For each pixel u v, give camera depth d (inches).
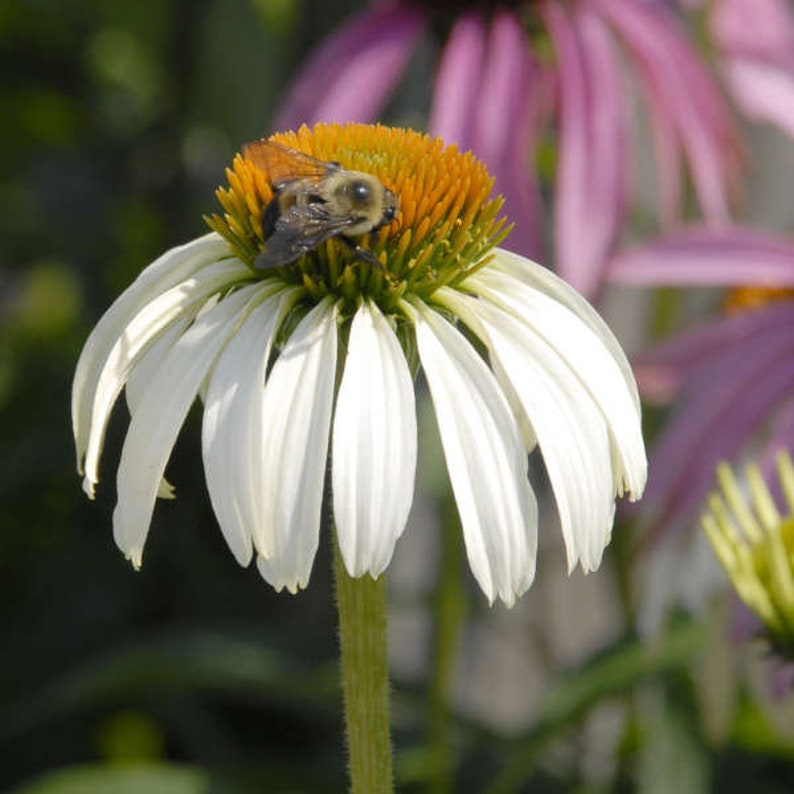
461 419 17.9
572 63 24.0
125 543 17.8
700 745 23.5
